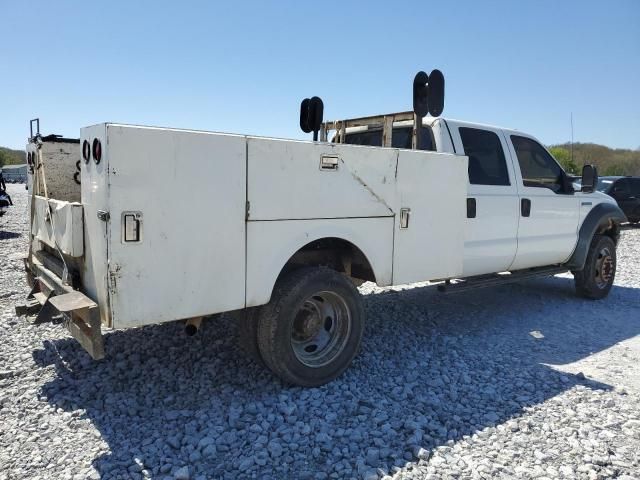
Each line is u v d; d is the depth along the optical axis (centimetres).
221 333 525
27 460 306
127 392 398
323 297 428
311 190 395
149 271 328
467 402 394
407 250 467
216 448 321
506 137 616
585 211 713
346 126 640
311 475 296
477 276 596
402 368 461
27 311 441
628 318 656
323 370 414
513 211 598
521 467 306
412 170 462
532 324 619
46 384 408
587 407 388
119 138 309
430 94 500
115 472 294
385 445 328
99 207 321
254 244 369
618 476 299
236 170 355
